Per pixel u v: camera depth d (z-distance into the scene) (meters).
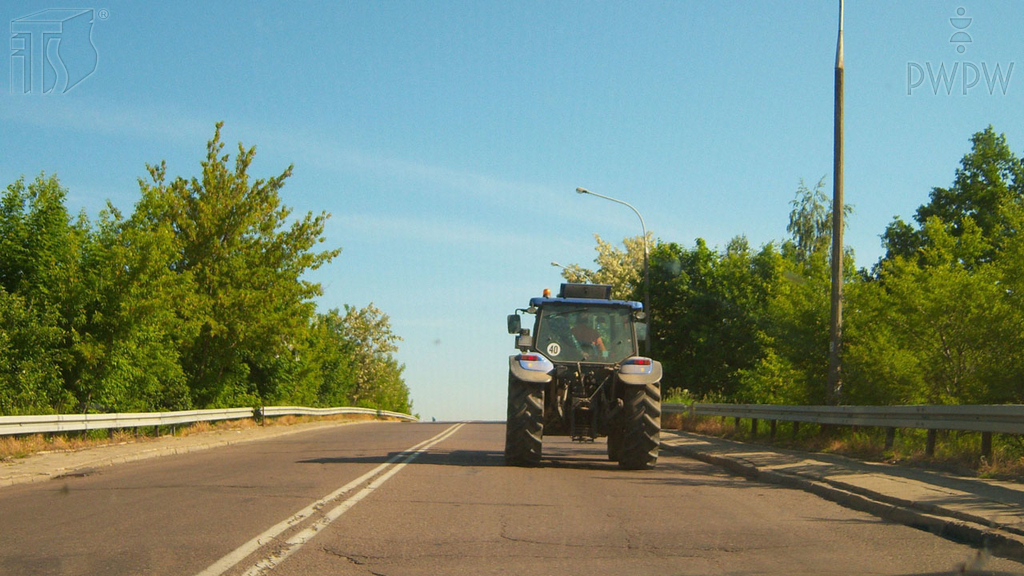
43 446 16.78
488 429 30.48
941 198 37.22
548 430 14.75
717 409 24.22
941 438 15.73
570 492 10.55
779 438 19.41
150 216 29.41
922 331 17.22
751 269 35.91
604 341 14.75
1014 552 6.63
